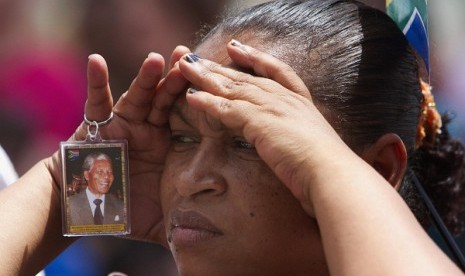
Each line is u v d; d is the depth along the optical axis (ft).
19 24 38.14
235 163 17.52
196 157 17.75
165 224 18.74
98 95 19.06
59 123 37.76
